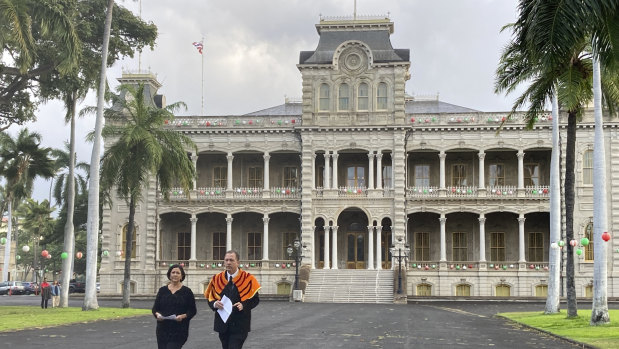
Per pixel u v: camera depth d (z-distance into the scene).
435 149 75.69
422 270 74.81
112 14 51.94
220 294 15.55
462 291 74.62
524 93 40.84
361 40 77.06
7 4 38.16
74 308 50.06
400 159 75.19
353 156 78.75
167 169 53.81
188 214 80.81
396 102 75.44
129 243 52.69
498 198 74.88
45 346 25.22
